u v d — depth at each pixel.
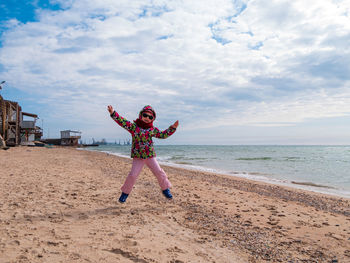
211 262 2.62
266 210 5.48
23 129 39.22
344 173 15.58
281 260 2.89
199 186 8.52
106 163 16.00
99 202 5.00
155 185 7.84
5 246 2.45
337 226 4.52
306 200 7.38
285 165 21.27
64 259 2.25
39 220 3.53
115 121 4.45
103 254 2.47
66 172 9.55
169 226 3.81
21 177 7.55
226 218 4.58
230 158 31.88
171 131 4.71
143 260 2.42
